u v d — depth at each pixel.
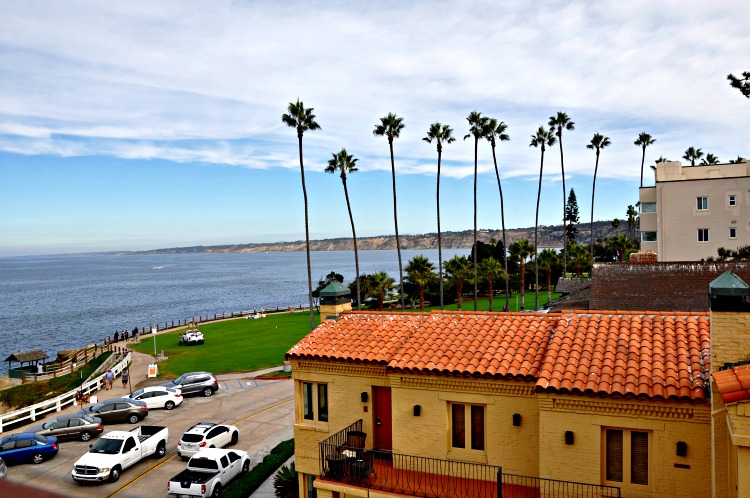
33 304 143.00
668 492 11.95
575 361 13.32
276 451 25.22
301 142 47.97
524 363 13.97
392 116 54.22
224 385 40.25
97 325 101.62
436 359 14.90
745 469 8.97
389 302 80.00
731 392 9.16
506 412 13.97
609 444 12.60
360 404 16.31
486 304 78.25
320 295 19.41
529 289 96.19
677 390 11.81
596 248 115.38
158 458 25.77
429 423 14.77
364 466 14.45
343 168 53.62
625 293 25.59
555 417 12.76
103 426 30.31
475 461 14.30
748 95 37.16
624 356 13.20
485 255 101.38
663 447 11.99
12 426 30.75
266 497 20.80
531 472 13.75
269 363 47.12
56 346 81.81
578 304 30.11
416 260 65.44
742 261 25.95
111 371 41.66
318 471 17.02
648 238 58.25
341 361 16.31
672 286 25.39
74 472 22.41
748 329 11.05
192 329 66.12
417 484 14.24
